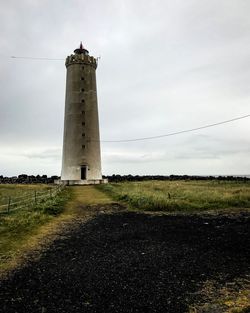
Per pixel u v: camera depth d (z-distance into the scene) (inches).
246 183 2250.2
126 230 617.0
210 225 647.8
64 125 2261.3
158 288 326.6
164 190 1358.3
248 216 747.4
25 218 714.2
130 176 3336.6
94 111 2231.8
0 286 338.0
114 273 373.7
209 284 333.7
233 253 447.2
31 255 449.7
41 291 323.9
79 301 299.7
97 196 1283.2
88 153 2144.4
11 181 2421.3
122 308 283.9
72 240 540.1
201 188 1520.7
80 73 2214.6
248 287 322.0
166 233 581.9
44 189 1620.3
